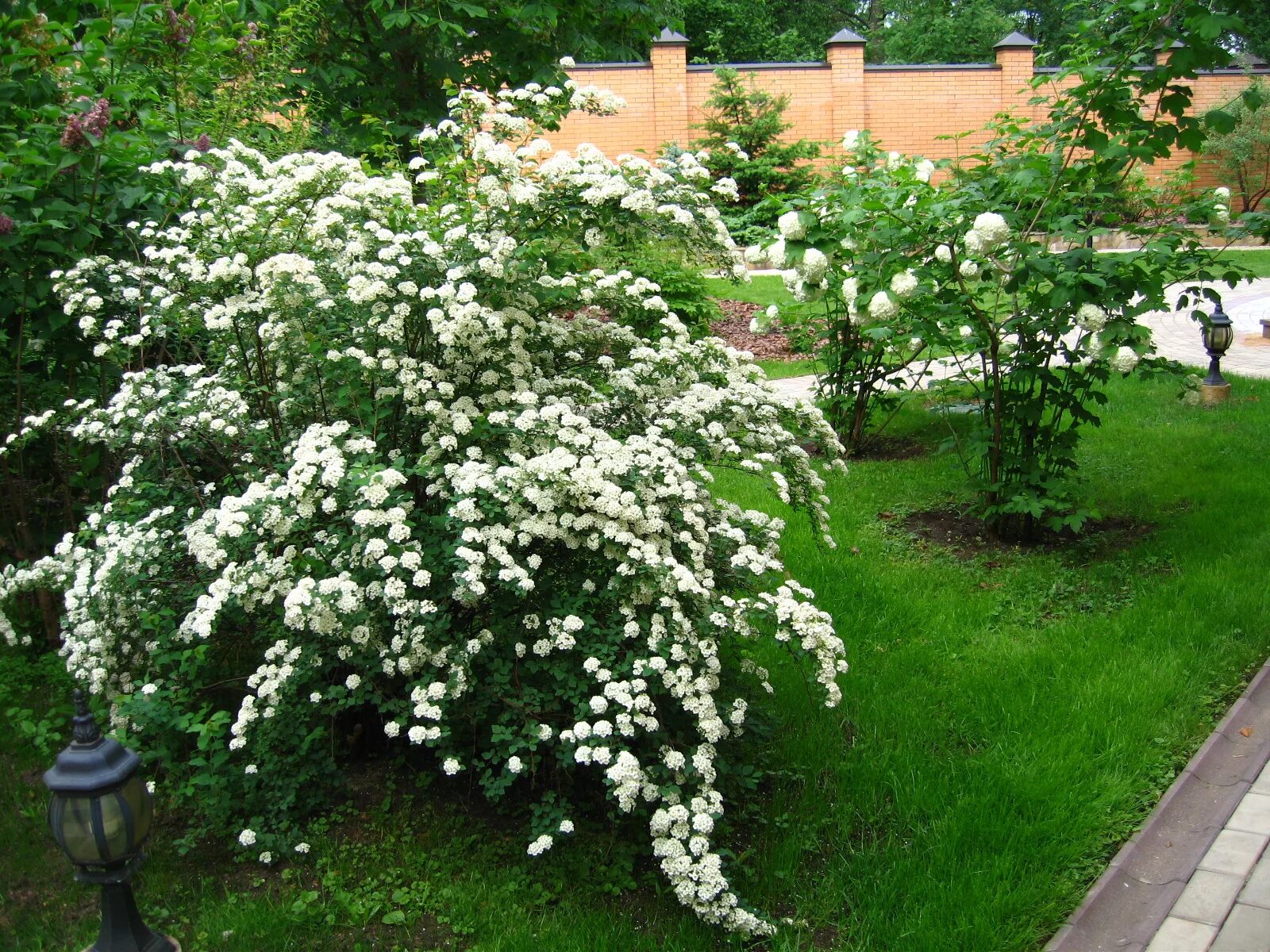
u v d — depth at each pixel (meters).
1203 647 4.04
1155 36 4.22
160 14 4.90
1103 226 5.17
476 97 3.69
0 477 4.30
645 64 16.16
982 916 2.70
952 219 4.37
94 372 4.51
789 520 5.49
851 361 6.70
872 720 3.66
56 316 3.97
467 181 3.62
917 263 4.57
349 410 3.53
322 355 3.24
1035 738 3.50
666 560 2.83
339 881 2.86
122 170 4.22
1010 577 4.79
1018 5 27.33
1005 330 4.84
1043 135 4.58
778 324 9.19
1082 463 6.16
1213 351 7.48
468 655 2.84
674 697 2.95
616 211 3.22
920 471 6.34
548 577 3.06
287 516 2.92
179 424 3.33
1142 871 2.93
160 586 3.25
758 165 14.53
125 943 2.27
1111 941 2.66
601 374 3.94
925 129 17.17
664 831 2.63
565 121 16.12
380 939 2.69
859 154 6.39
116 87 4.20
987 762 3.36
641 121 16.30
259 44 5.95
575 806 3.15
